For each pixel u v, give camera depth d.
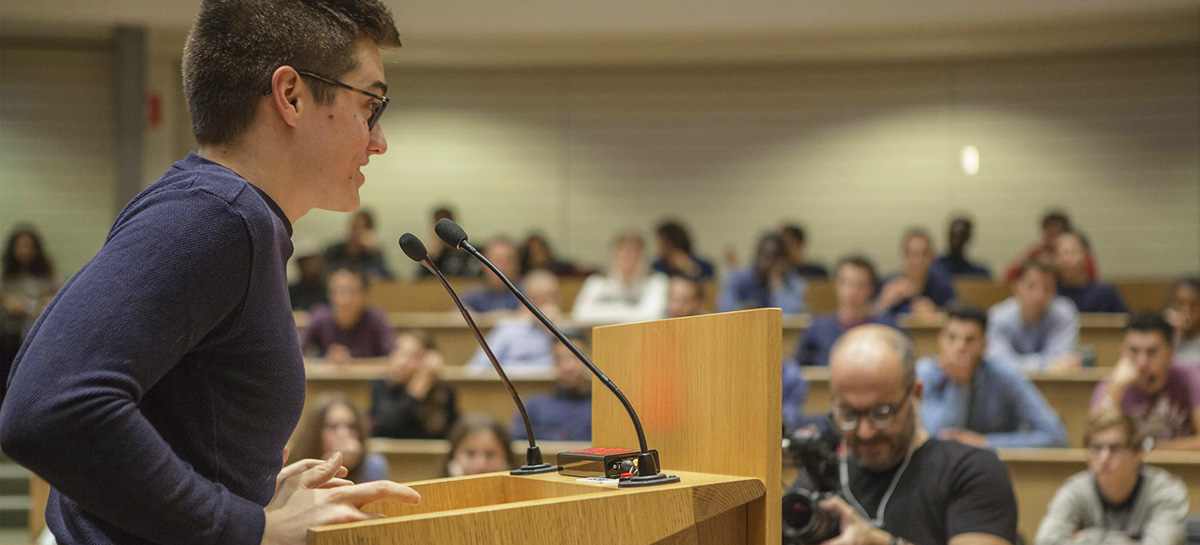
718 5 6.41
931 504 1.82
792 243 6.48
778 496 1.01
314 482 0.88
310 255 5.81
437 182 7.57
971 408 3.36
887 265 7.31
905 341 1.85
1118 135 7.05
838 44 7.00
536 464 1.13
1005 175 7.20
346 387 4.07
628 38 6.89
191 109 0.94
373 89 0.97
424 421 3.82
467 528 0.81
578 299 5.57
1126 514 2.72
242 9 0.92
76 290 0.78
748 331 1.04
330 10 0.94
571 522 0.87
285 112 0.91
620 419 1.21
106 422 0.73
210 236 0.81
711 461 1.07
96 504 0.75
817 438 1.60
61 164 6.96
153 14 6.43
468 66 7.61
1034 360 4.38
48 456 0.73
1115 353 4.76
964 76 7.29
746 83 7.52
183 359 0.84
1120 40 6.74
